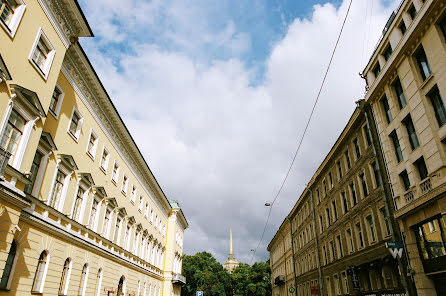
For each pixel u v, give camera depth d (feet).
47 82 45.03
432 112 47.88
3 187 33.40
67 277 53.26
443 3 44.86
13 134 38.42
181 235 171.12
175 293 145.79
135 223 92.89
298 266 135.33
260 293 274.98
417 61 52.31
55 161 50.57
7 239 34.86
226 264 556.10
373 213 64.59
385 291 57.93
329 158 92.12
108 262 71.05
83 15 50.47
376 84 62.34
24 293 40.83
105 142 73.20
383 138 60.90
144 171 103.45
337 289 85.25
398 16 56.24
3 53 36.52
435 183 45.70
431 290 46.73
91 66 59.16
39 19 43.39
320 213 103.65
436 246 45.88
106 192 72.84
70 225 54.54
